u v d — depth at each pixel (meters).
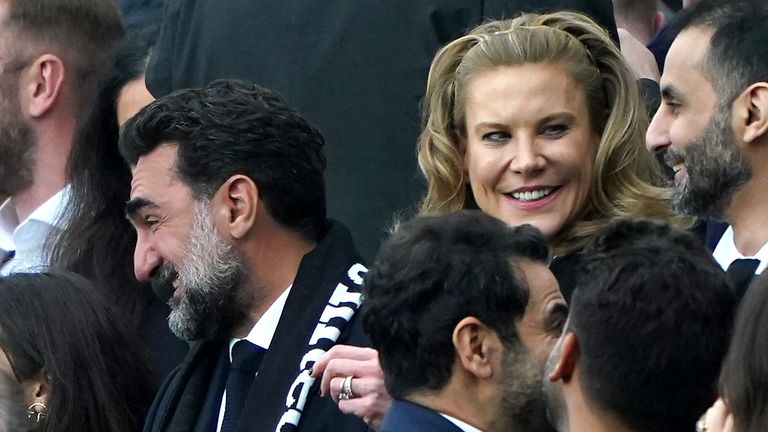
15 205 18.91
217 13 17.25
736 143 12.64
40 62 18.61
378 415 12.54
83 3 18.78
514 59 13.79
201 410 14.12
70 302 14.19
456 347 10.90
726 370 9.33
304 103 16.62
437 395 11.00
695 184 12.83
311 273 13.77
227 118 13.86
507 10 16.09
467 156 14.19
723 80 12.67
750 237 12.72
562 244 13.73
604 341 9.99
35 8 18.56
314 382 13.34
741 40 12.65
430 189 14.40
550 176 13.64
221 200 13.79
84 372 14.02
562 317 11.06
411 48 16.28
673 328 9.90
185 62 17.42
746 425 9.20
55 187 18.69
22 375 13.82
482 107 13.77
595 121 13.96
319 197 14.08
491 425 10.97
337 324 13.45
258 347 13.86
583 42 14.15
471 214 11.32
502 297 10.93
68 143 18.75
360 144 16.44
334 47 16.52
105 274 16.92
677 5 21.89
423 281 10.98
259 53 16.91
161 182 13.91
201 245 13.80
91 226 17.17
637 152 13.91
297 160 13.95
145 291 16.78
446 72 14.38
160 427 14.13
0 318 13.98
